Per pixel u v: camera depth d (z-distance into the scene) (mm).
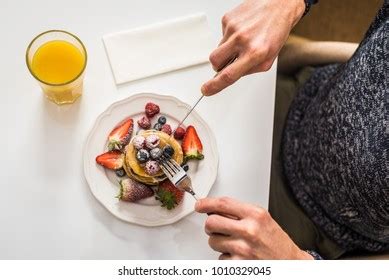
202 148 892
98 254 863
